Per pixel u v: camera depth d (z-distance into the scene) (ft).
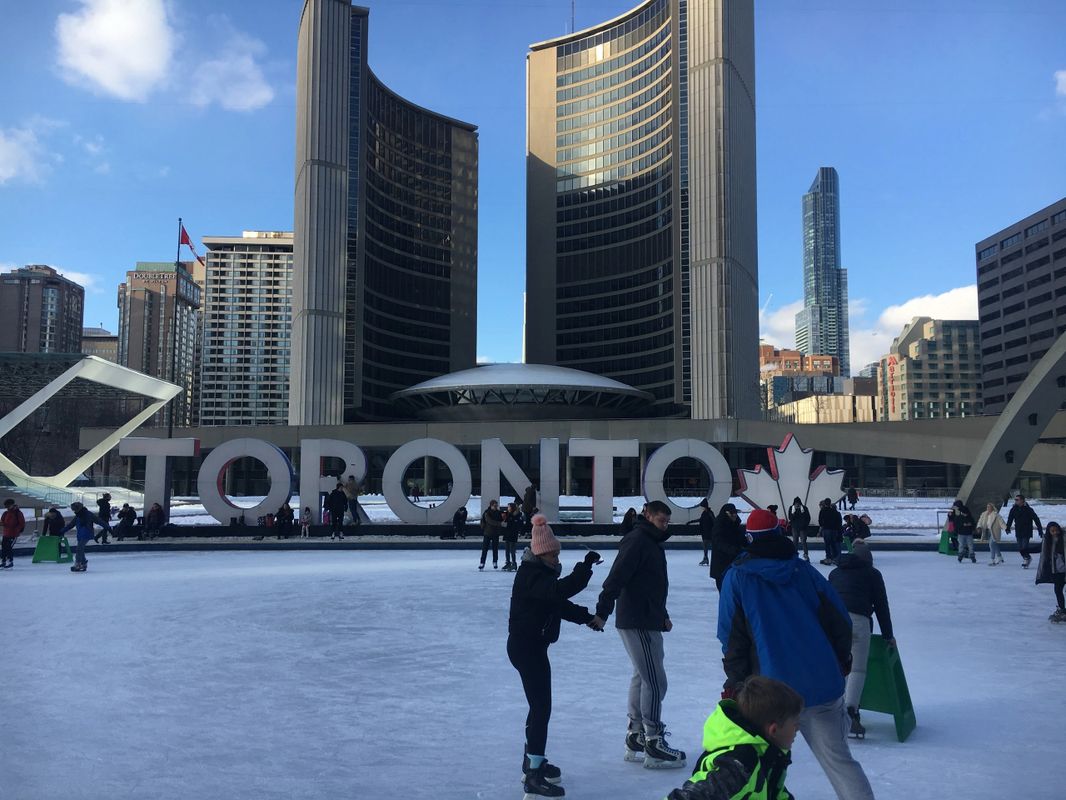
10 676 25.75
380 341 401.49
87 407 392.88
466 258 456.04
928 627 34.76
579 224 440.86
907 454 225.56
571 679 25.53
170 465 98.58
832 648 13.12
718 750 8.78
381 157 408.46
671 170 383.04
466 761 17.51
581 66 449.06
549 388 319.88
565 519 111.24
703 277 311.88
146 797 15.26
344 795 15.39
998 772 16.58
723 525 32.12
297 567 64.34
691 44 323.37
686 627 34.88
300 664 27.50
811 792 15.61
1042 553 36.37
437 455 95.86
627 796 15.48
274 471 94.89
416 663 27.63
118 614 38.73
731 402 302.04
